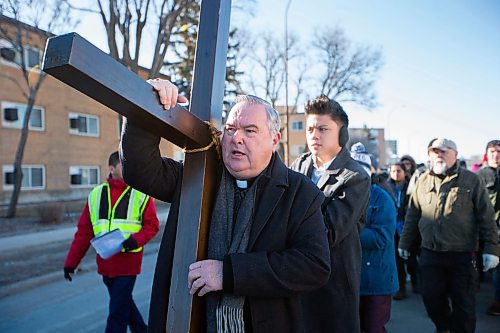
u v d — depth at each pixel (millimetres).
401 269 5801
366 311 3111
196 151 1673
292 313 1640
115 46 14023
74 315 5215
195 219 1606
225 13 1787
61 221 15914
